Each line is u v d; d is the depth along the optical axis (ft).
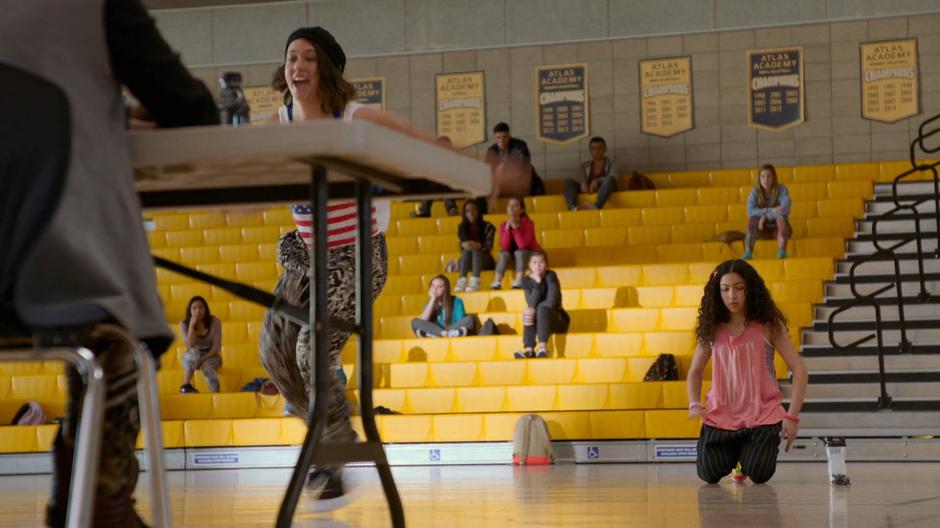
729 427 21.93
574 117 56.34
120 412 6.64
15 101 5.32
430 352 39.73
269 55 58.75
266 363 12.67
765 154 54.65
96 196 5.41
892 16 53.93
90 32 5.65
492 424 33.71
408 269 46.91
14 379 40.27
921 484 21.44
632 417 33.22
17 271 5.22
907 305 38.01
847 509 15.76
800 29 54.65
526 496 19.65
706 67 55.36
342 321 7.55
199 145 5.94
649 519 14.49
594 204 50.19
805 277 41.78
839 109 54.13
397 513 7.96
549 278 38.96
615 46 56.18
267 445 35.06
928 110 53.42
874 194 49.21
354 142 5.88
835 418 32.14
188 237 50.90
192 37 59.31
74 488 5.37
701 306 22.36
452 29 57.52
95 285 5.32
